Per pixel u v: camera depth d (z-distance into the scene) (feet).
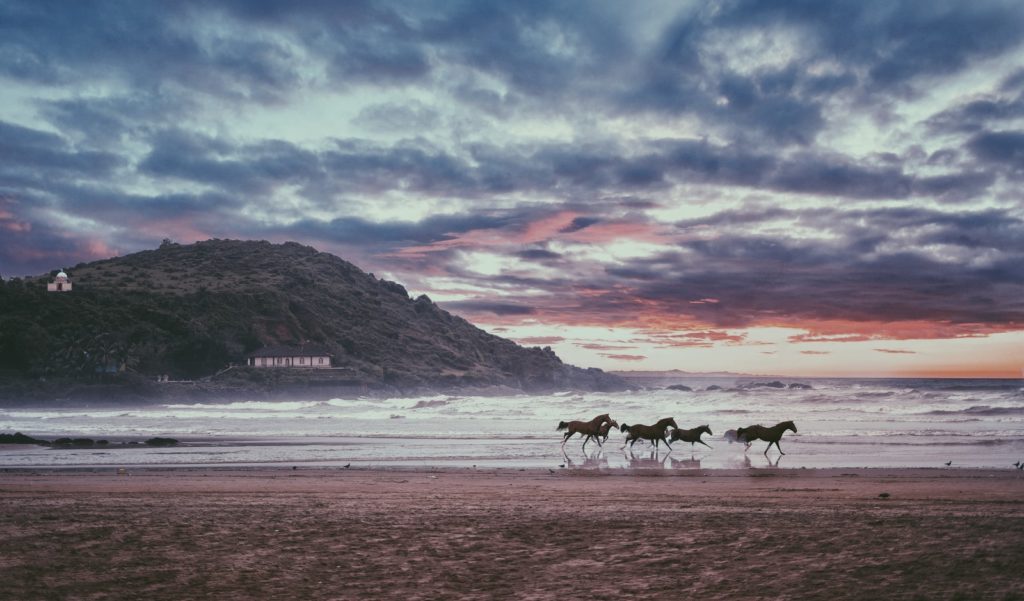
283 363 628.28
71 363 562.25
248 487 53.21
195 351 623.77
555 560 23.50
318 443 119.14
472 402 330.13
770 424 158.71
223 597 19.02
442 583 20.52
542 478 62.08
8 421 231.91
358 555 24.54
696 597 18.45
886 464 77.10
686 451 97.81
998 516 32.42
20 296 625.00
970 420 158.92
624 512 35.27
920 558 22.52
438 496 45.32
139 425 196.65
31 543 26.58
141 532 29.17
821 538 26.40
